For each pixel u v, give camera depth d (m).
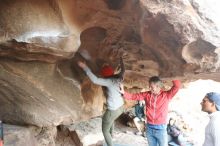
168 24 3.62
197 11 3.67
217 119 3.42
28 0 3.71
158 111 4.48
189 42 3.67
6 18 3.68
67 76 4.90
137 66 4.93
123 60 4.83
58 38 3.91
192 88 8.73
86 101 5.12
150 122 4.54
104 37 4.62
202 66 4.05
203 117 7.80
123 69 4.77
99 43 4.74
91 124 6.71
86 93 5.15
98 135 6.35
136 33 4.26
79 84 5.00
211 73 4.28
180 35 3.65
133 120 7.21
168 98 4.50
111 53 4.78
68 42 4.00
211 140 3.42
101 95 5.39
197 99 8.38
